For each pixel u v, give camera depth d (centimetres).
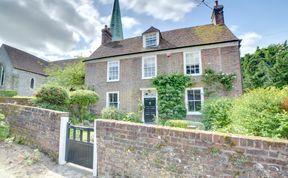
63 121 493
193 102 1298
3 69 2525
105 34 1859
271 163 224
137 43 1614
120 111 1345
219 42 1248
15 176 385
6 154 496
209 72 1253
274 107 432
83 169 436
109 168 382
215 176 261
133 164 348
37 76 2806
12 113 654
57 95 1023
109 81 1584
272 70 2186
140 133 348
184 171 288
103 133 406
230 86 1195
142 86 1452
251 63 2497
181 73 1346
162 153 315
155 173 318
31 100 1014
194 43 1347
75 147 468
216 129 702
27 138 582
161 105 1334
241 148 246
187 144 292
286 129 393
